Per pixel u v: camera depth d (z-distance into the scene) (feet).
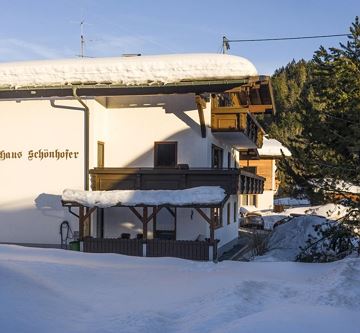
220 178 60.54
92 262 42.60
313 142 47.98
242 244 85.05
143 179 62.23
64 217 64.34
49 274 32.65
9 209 65.98
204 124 63.98
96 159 64.80
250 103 84.64
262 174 152.97
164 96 66.28
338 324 20.06
